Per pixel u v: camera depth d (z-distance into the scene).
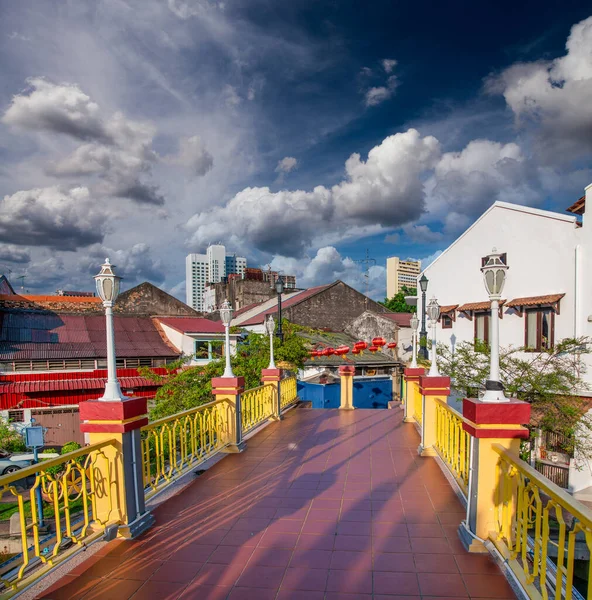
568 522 9.63
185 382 14.05
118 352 20.08
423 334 15.66
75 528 3.74
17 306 22.05
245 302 34.94
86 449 3.51
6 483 2.75
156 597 2.97
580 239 12.37
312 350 14.76
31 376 18.39
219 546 3.66
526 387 12.22
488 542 3.50
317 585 3.08
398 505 4.48
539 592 2.76
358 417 9.54
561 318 12.88
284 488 5.03
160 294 28.30
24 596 2.98
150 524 4.08
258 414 8.48
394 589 3.01
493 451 3.51
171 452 5.17
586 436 11.45
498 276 3.60
